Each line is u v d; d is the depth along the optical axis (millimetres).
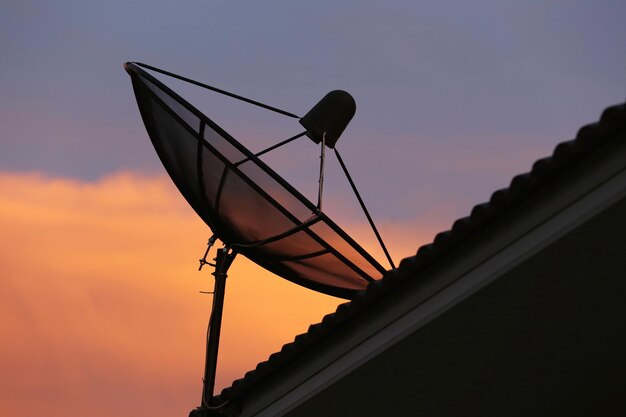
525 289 7406
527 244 7133
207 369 10305
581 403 8805
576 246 6980
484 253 7430
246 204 10719
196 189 10945
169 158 11062
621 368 8297
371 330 8305
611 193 6629
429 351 8109
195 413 9922
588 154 6758
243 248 10906
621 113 6383
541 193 7082
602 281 7281
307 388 8938
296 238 10977
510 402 8719
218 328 10555
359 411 9000
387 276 8031
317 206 10508
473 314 7680
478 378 8414
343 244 11133
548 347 7996
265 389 9445
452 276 7656
